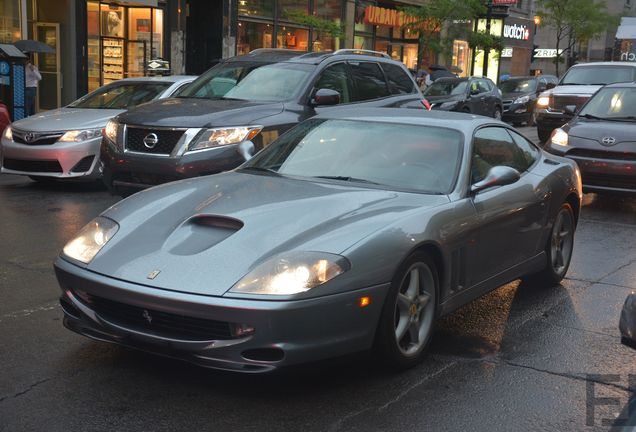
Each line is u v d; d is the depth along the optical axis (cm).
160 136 792
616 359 456
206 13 2433
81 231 428
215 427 349
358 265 375
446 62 3466
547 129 1912
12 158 1014
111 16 2112
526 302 573
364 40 3089
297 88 878
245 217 405
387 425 357
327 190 449
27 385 388
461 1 2872
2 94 1441
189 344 363
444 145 493
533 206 545
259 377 406
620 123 1037
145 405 369
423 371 424
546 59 5803
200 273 366
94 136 1005
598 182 990
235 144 784
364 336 382
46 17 2008
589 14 4409
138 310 375
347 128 525
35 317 496
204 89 920
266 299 352
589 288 619
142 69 2197
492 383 411
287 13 2542
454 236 442
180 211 424
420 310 429
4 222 798
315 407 373
